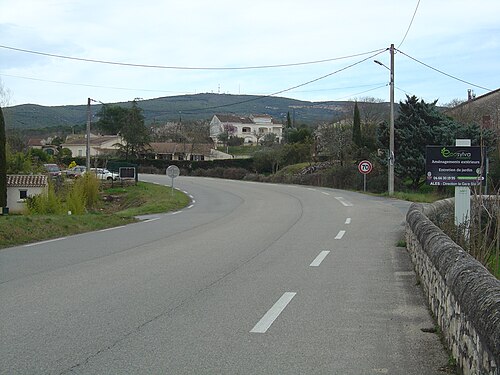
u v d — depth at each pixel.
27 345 6.19
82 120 127.69
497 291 4.55
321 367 5.52
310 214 23.89
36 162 58.00
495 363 3.94
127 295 8.70
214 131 129.25
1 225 16.31
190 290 9.08
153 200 37.78
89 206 38.91
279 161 66.31
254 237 16.34
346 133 53.81
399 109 41.31
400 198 33.44
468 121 43.97
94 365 5.56
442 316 6.58
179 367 5.51
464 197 13.72
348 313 7.61
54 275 10.43
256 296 8.63
